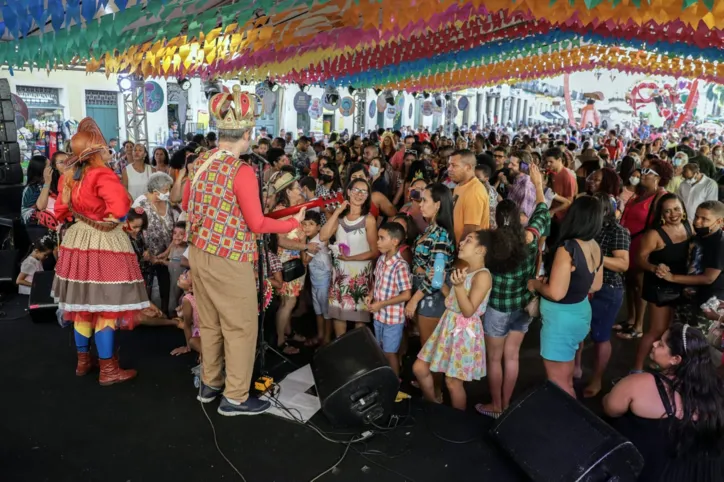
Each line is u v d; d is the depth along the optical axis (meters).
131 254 3.12
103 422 2.77
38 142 13.79
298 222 2.87
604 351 3.53
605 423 2.26
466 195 3.71
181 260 4.09
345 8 4.34
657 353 2.21
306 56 8.07
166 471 2.39
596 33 7.55
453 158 3.73
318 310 4.05
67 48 3.47
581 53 10.94
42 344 3.77
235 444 2.61
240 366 2.81
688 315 3.37
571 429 2.30
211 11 3.39
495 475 2.43
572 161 7.72
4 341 3.80
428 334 3.30
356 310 3.63
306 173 8.73
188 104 16.94
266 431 2.73
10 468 2.37
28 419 2.78
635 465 2.15
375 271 3.39
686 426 2.06
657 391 2.14
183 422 2.79
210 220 2.62
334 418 2.71
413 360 4.11
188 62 5.30
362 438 2.69
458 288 2.83
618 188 4.66
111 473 2.37
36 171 5.80
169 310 4.41
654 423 2.15
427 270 3.15
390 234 3.21
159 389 3.13
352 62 9.55
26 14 3.00
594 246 2.94
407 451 2.60
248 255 2.70
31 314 4.11
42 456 2.47
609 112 34.28
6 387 3.12
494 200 4.89
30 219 5.75
